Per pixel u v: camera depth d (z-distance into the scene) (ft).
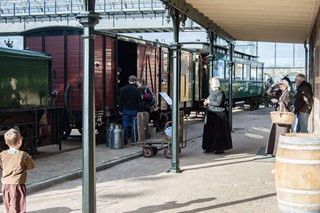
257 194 24.14
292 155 18.93
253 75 113.70
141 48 52.90
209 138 38.17
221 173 29.81
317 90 38.52
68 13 92.27
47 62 37.42
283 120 34.60
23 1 96.02
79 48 43.80
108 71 46.03
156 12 88.53
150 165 33.32
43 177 27.84
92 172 17.15
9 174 18.38
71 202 22.94
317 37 36.01
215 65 81.15
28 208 21.76
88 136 17.03
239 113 97.30
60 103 44.55
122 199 23.25
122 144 40.88
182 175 29.30
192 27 79.05
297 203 18.93
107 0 91.71
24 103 34.81
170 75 62.49
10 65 33.37
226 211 20.86
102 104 44.91
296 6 31.83
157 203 22.38
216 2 30.94
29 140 35.04
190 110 72.28
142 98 46.91
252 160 34.78
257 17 37.52
